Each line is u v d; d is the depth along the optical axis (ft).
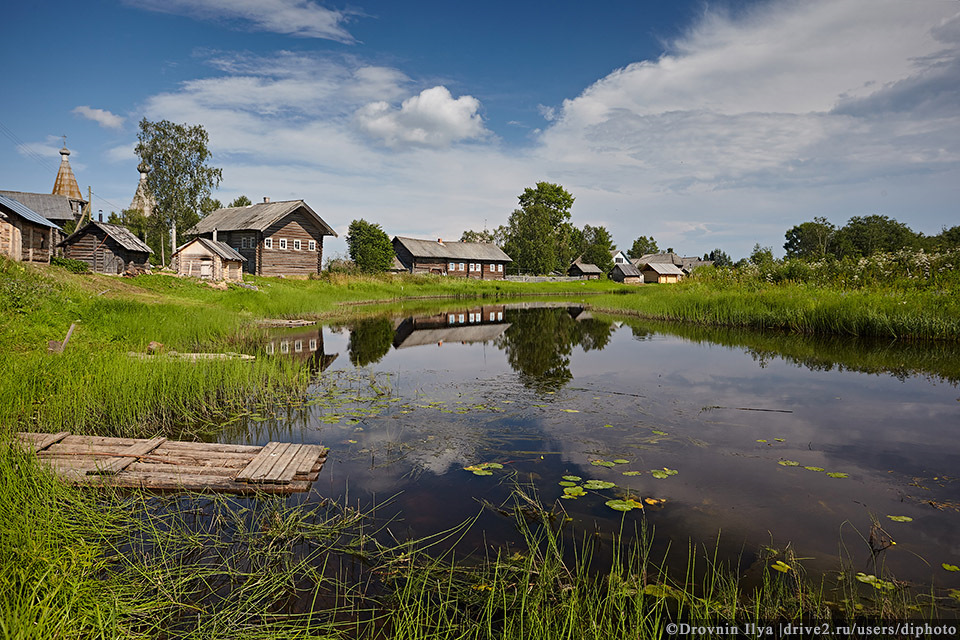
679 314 70.69
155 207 133.59
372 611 10.73
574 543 13.08
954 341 43.75
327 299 91.97
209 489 16.38
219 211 134.62
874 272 61.77
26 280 43.75
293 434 22.21
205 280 83.66
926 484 16.58
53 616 9.34
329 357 42.19
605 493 16.03
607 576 11.59
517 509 14.99
